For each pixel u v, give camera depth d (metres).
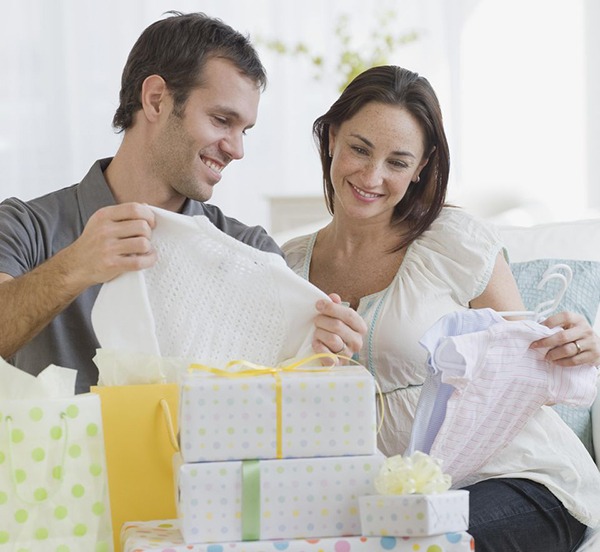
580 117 7.36
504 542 2.84
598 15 7.20
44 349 3.00
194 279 2.68
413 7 7.96
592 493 3.11
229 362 2.41
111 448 2.43
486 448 2.92
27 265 3.02
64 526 2.22
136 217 2.56
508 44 7.70
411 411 3.21
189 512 2.15
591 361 2.92
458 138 7.91
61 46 7.63
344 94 3.36
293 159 8.09
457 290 3.33
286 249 3.69
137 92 3.15
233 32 3.16
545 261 3.87
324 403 2.21
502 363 2.83
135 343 2.57
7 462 2.20
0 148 7.60
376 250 3.47
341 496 2.20
